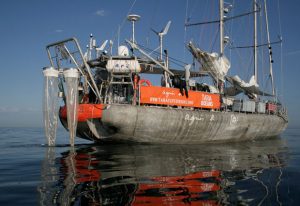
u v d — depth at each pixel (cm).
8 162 1416
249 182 1014
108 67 2108
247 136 2916
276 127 3372
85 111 2058
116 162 1387
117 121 1984
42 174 1108
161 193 851
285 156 1767
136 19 2233
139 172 1144
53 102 2116
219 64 2877
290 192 891
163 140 2216
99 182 970
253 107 3022
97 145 2238
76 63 2184
